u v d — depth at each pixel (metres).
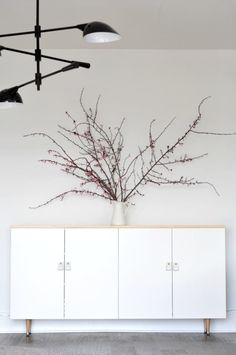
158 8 4.16
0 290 5.23
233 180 5.34
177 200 5.33
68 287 4.86
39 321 5.17
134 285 4.88
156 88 5.36
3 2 4.02
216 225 5.00
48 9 4.13
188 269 4.90
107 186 5.30
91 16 4.29
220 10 4.21
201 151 5.35
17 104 3.73
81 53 5.35
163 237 4.90
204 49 5.36
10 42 5.05
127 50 5.36
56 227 4.88
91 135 5.34
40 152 5.33
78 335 5.04
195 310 4.89
